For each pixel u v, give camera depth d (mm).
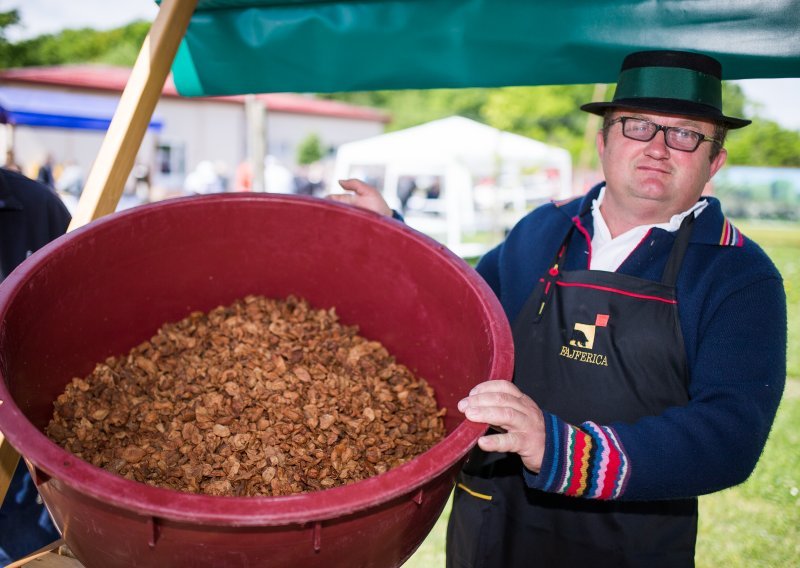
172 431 1312
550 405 1459
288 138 21422
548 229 1611
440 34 1813
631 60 1411
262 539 842
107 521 855
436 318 1474
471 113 25781
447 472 976
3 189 1768
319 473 1234
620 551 1456
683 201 1380
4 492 1282
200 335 1575
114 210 1452
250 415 1350
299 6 1919
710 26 1564
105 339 1463
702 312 1338
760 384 1217
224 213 1535
